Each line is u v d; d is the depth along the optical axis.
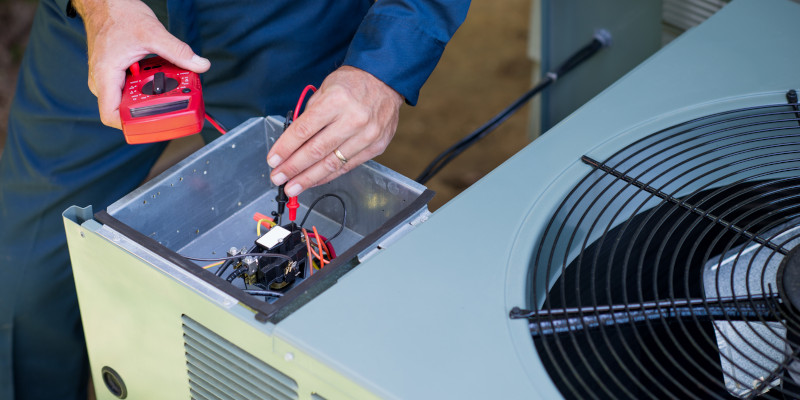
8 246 1.79
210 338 1.01
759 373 1.00
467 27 3.65
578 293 0.97
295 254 1.15
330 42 1.66
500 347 0.92
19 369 1.87
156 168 2.65
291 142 1.16
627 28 2.00
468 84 3.33
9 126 1.83
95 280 1.13
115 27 1.25
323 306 0.95
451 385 0.88
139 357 1.18
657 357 1.10
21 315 1.80
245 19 1.58
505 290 0.98
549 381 0.88
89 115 1.70
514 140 3.05
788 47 1.36
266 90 1.70
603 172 1.15
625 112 1.24
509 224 1.07
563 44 2.17
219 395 1.09
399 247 1.03
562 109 2.26
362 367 0.89
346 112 1.16
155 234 1.19
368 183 1.22
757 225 1.23
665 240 1.02
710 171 1.10
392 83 1.25
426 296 0.97
